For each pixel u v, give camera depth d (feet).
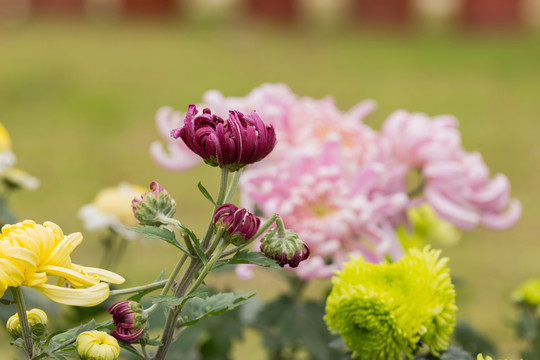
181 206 15.52
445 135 4.37
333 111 4.42
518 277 11.80
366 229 4.11
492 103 26.30
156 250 11.78
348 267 3.45
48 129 22.11
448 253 12.85
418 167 4.38
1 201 4.76
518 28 41.42
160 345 3.10
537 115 24.90
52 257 2.97
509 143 21.61
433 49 35.76
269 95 4.36
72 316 4.43
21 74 28.37
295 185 4.10
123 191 5.31
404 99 26.78
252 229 3.08
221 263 3.11
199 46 35.70
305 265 4.07
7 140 4.88
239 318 4.49
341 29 41.50
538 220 15.11
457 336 4.57
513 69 31.40
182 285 3.12
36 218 14.26
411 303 3.39
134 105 25.30
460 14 41.93
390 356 3.39
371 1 42.37
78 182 17.22
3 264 2.92
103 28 39.68
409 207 4.34
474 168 4.39
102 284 2.98
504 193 4.36
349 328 3.41
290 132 4.35
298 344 4.50
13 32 37.14
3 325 4.09
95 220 5.13
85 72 29.25
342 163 4.26
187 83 28.58
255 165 4.30
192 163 4.36
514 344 8.13
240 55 33.99
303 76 30.32
